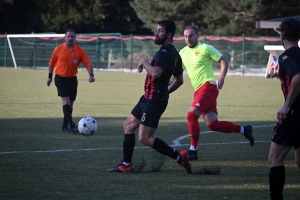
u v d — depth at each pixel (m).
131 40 103.25
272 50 84.69
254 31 115.31
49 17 136.12
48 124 32.16
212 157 21.91
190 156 21.14
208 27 118.19
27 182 16.67
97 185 16.41
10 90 57.16
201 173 18.42
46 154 21.86
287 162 21.22
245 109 42.47
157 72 17.39
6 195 14.98
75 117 35.94
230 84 71.81
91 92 56.94
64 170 18.62
